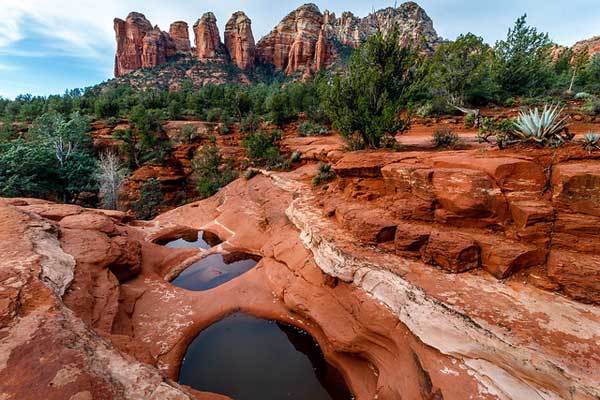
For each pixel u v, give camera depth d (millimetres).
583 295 6160
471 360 5844
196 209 26781
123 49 126875
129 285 12688
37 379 4039
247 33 132875
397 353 7527
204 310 11742
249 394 8352
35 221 11352
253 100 57656
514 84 30625
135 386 4293
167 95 65938
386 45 15898
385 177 11070
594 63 37156
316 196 17031
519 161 7758
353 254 9516
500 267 7250
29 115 59312
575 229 6531
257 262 16703
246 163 35906
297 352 9938
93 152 44062
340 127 17641
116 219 18656
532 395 4988
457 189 8367
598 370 4684
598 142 7578
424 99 30422
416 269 8211
